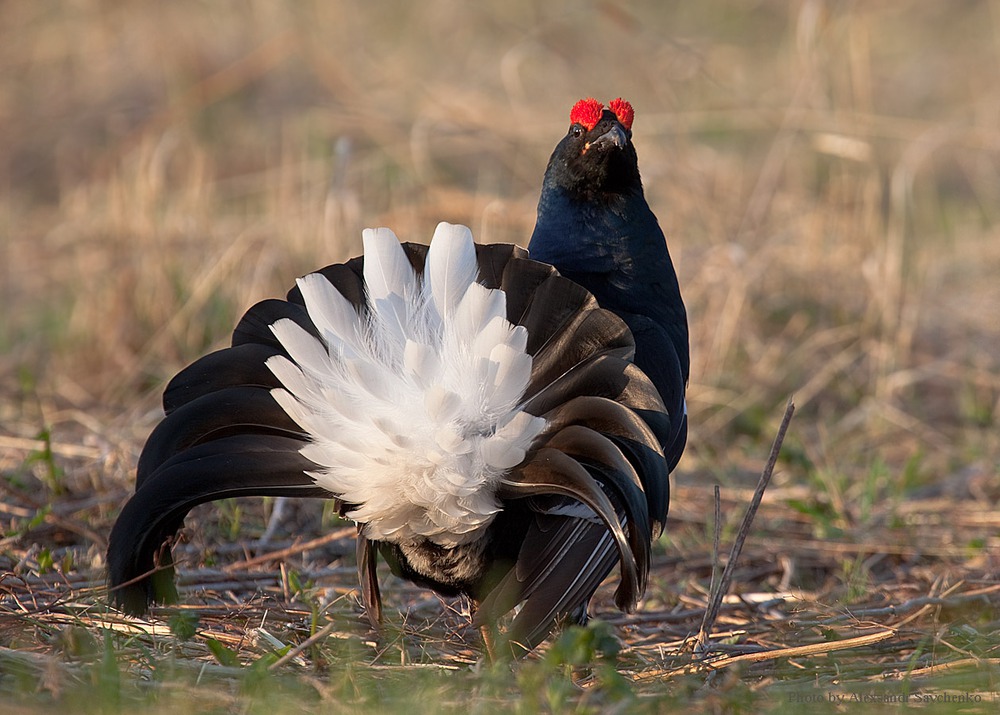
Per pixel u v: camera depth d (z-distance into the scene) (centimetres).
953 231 1909
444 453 646
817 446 1334
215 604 853
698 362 1437
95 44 2295
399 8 2498
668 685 715
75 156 2094
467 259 662
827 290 1590
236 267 1555
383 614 843
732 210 1681
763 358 1477
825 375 1454
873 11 2627
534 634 634
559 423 650
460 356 642
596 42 2138
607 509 615
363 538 730
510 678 723
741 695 666
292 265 1527
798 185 1792
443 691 673
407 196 1752
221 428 676
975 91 2384
